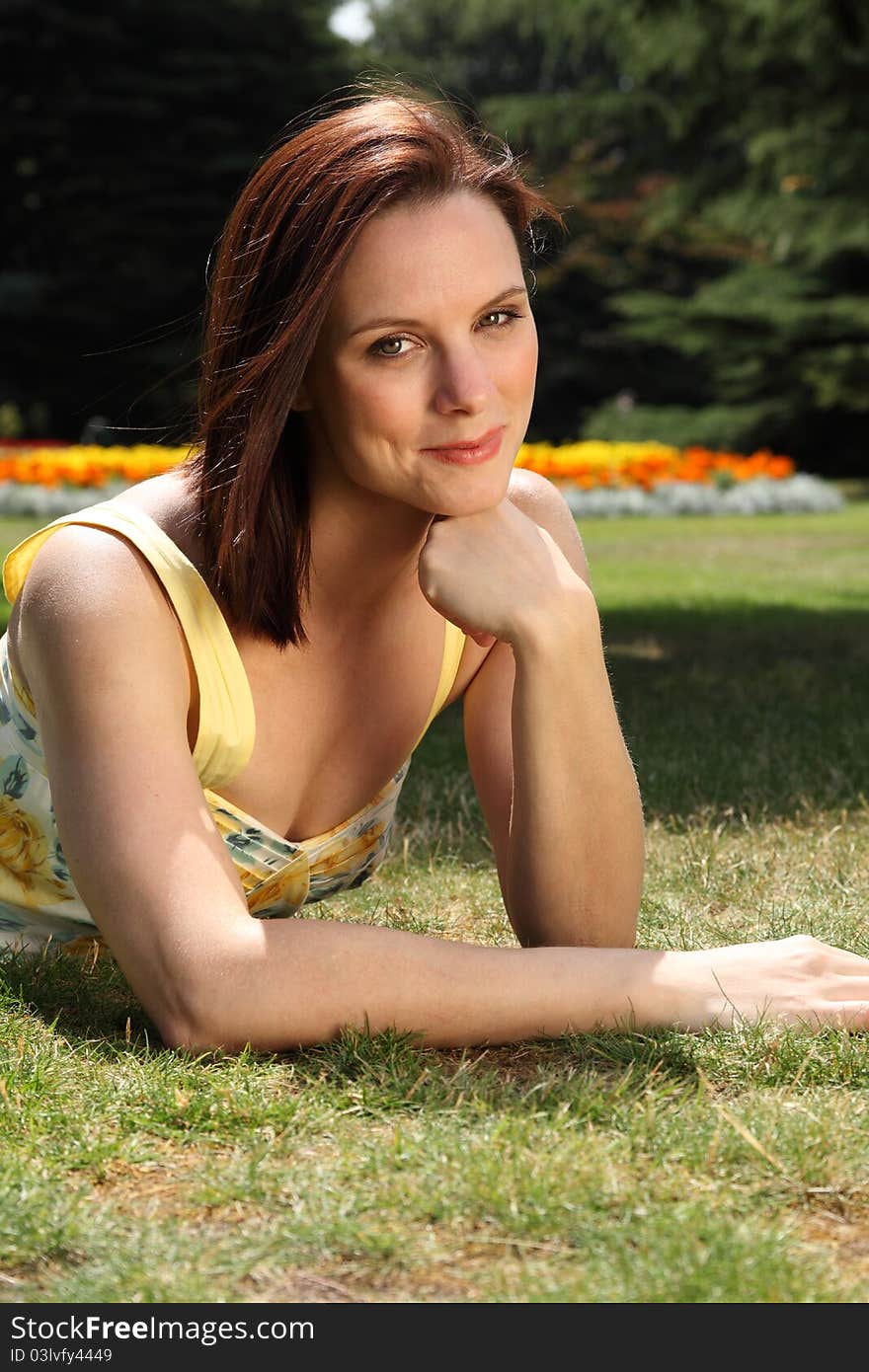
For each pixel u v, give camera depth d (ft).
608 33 48.96
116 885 5.88
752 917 8.32
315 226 5.74
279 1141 5.24
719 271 104.99
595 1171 4.91
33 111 94.68
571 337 104.12
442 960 5.95
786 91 50.85
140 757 5.97
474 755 7.54
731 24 42.93
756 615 24.14
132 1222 4.68
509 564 6.42
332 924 5.96
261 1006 5.77
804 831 10.16
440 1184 4.84
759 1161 5.04
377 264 5.73
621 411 86.69
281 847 6.87
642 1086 5.62
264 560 6.22
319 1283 4.35
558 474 51.62
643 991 6.12
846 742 13.12
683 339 81.10
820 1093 5.64
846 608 25.26
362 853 7.38
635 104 61.98
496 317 5.98
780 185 62.64
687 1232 4.53
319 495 6.36
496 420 5.96
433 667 7.10
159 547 6.25
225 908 5.89
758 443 84.23
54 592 6.16
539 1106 5.47
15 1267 4.45
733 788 11.46
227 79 93.40
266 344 5.96
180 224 95.96
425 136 5.79
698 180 69.67
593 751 6.52
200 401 6.28
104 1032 6.33
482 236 5.82
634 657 19.42
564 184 99.09
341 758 6.92
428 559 6.42
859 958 6.42
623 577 30.83
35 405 96.32
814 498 53.31
